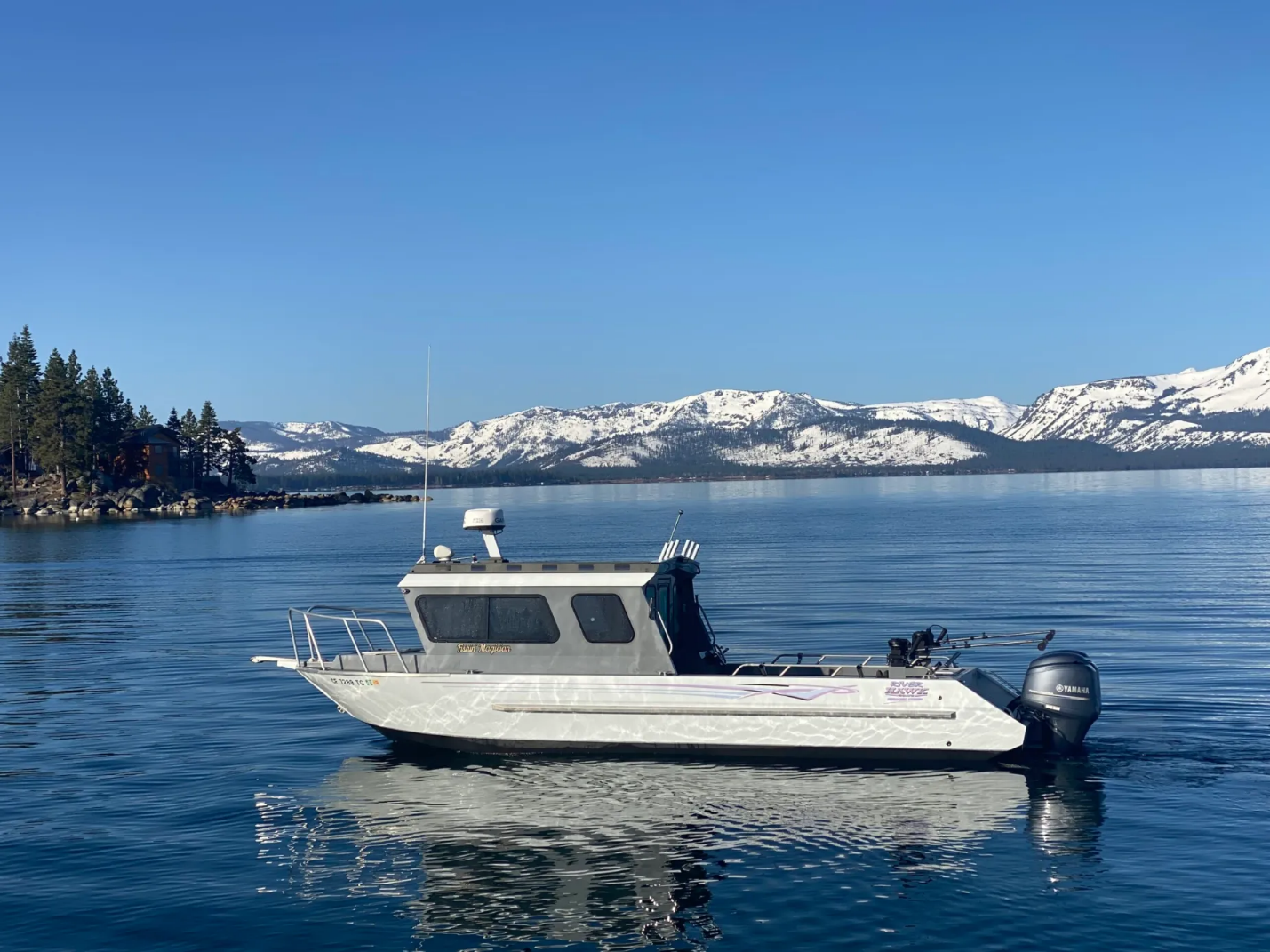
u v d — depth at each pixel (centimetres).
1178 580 4672
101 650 3309
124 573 6131
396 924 1280
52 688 2680
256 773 1852
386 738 2062
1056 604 3928
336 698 1927
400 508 18550
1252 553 5947
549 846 1490
